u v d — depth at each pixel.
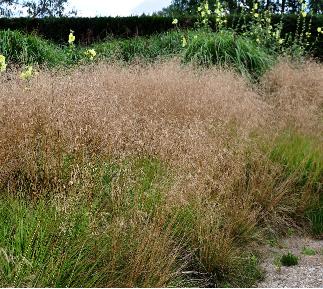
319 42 14.86
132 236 3.47
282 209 5.20
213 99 6.86
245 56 10.57
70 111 4.80
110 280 3.12
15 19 17.09
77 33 16.91
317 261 4.43
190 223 4.06
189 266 3.88
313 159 5.92
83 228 3.36
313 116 7.22
